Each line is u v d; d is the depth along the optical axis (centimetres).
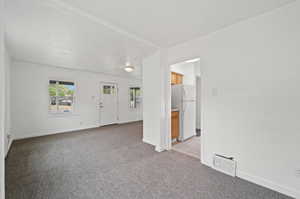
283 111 161
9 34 225
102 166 230
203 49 238
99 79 560
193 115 414
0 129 106
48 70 432
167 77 303
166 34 234
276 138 166
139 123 639
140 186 178
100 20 191
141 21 196
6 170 217
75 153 285
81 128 507
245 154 190
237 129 197
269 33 170
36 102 412
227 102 207
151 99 326
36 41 252
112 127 548
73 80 487
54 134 437
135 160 253
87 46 274
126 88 661
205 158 236
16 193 164
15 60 374
